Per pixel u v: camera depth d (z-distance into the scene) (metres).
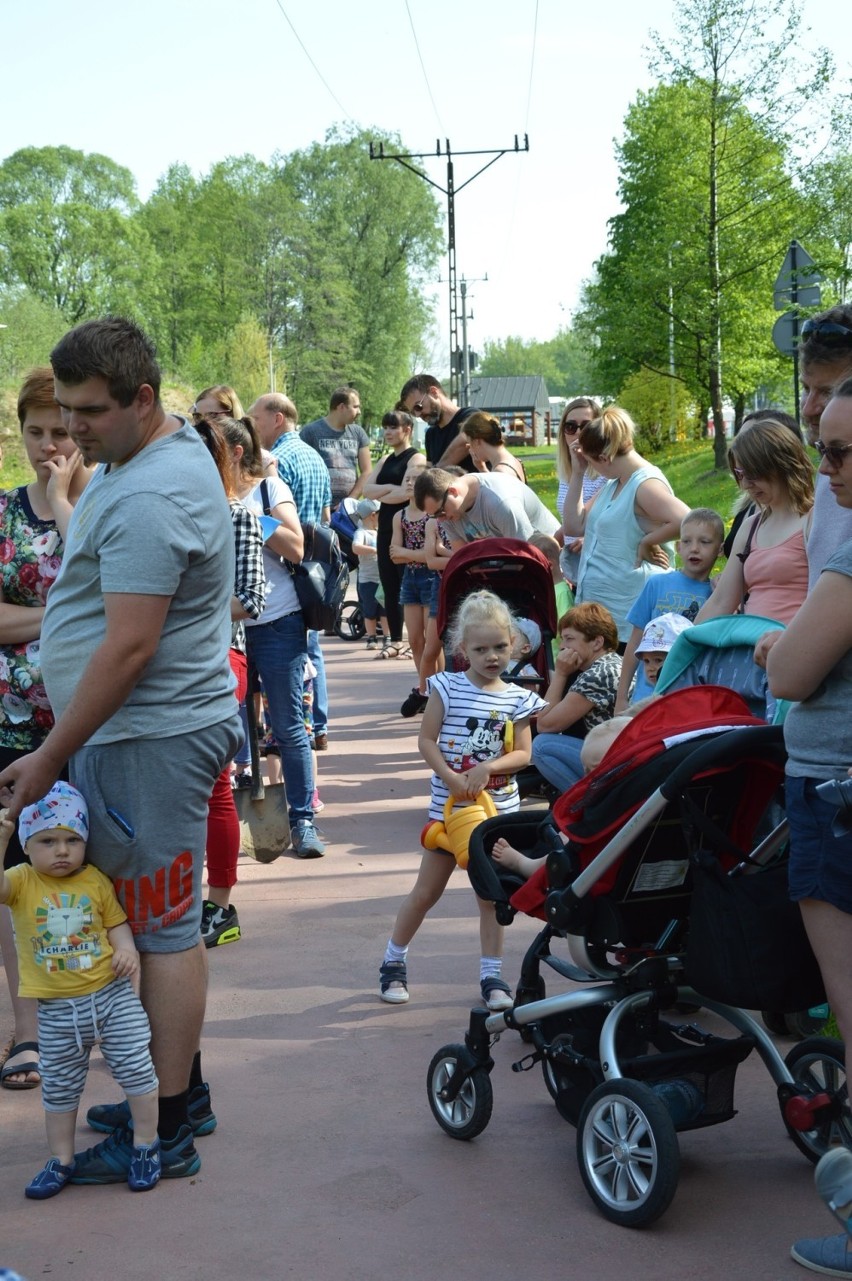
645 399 53.09
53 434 4.43
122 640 3.44
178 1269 3.24
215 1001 5.05
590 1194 3.49
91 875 3.63
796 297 14.95
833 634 2.96
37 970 3.59
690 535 5.92
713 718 3.57
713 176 33.78
